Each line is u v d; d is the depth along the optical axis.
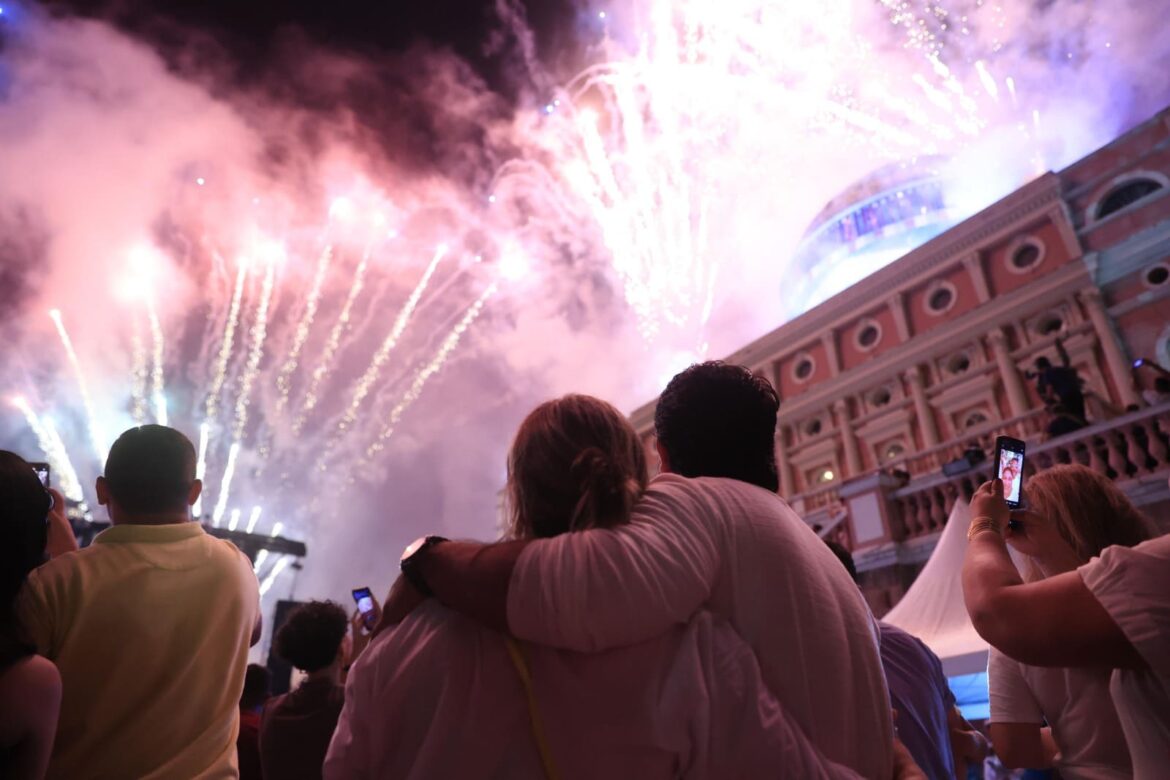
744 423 1.97
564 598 1.43
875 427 22.94
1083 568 1.55
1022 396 19.75
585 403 1.87
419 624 1.58
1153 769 1.57
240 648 2.48
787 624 1.60
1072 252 19.91
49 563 2.25
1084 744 2.26
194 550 2.47
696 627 1.56
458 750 1.43
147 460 2.52
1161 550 1.47
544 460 1.77
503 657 1.52
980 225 21.83
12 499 1.85
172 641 2.26
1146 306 18.55
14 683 1.73
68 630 2.13
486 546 1.58
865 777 1.57
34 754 1.75
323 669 3.64
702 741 1.44
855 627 1.71
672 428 2.01
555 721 1.46
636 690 1.47
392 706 1.50
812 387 24.88
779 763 1.43
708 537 1.62
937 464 20.39
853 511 15.69
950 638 7.43
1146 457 11.56
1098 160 20.22
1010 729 2.56
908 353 22.69
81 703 2.10
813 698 1.56
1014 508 2.35
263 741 3.51
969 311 21.47
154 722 2.16
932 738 2.70
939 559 8.40
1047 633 1.52
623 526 1.56
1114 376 18.30
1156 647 1.39
